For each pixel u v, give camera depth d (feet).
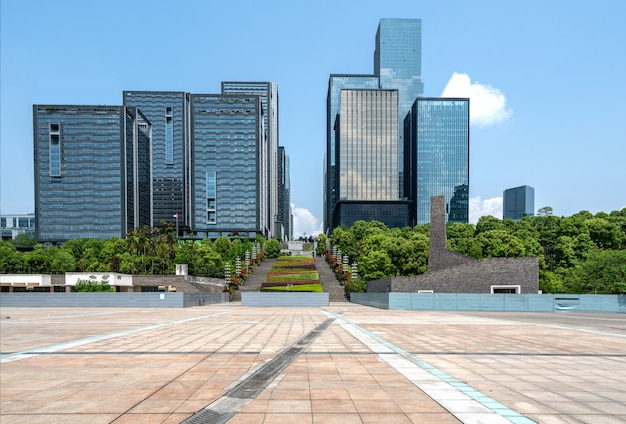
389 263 248.73
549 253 288.30
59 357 40.19
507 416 22.98
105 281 195.31
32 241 567.18
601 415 23.39
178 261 292.40
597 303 130.82
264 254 429.79
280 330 65.82
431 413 23.26
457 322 83.30
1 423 21.74
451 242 331.36
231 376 32.04
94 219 568.82
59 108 570.87
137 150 619.67
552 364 37.70
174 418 22.44
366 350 44.83
